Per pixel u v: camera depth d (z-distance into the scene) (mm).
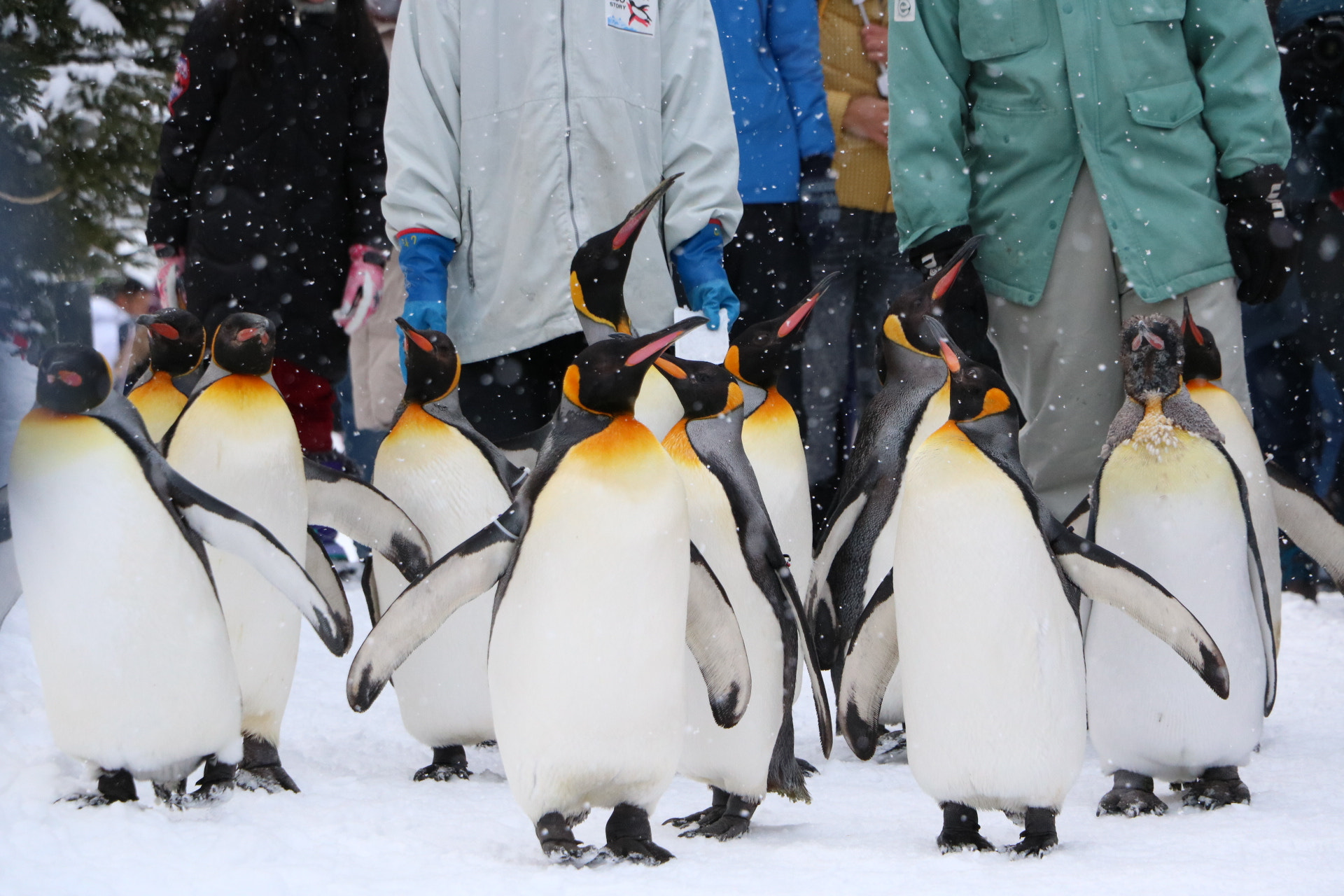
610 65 15930
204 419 11664
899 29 16797
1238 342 16234
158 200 20219
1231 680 11172
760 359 12594
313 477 12562
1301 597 22297
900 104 16781
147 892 8602
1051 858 9820
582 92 15844
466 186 16219
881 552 13633
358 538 12906
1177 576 11141
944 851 10141
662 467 9672
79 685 10484
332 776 12945
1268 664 11938
